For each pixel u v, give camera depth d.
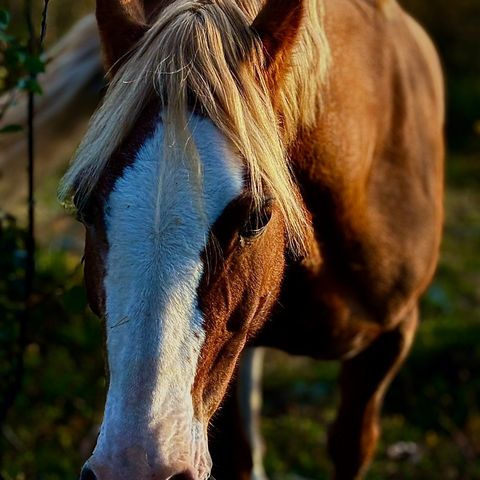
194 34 4.24
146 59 4.23
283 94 4.73
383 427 8.87
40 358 8.39
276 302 5.25
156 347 3.89
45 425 8.15
